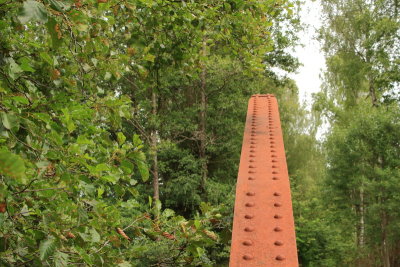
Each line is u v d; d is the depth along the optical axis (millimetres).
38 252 2365
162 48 5215
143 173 2734
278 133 3562
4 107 2045
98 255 2768
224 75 21938
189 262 3373
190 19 4699
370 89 29062
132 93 20469
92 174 2318
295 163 35812
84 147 2584
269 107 4359
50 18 2004
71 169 2350
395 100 26641
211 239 3113
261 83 27234
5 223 2279
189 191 22391
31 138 2293
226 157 25672
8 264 2307
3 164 1070
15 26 2713
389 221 22984
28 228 2352
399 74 25484
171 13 4668
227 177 25672
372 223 22781
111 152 2842
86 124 2920
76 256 2713
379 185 21719
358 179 23094
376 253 24906
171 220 3369
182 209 24734
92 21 3199
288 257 1955
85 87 3562
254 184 2584
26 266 2551
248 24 4898
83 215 2350
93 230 2576
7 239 2316
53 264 2418
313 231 22766
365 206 25062
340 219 24766
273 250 1993
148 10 4641
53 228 2311
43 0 1889
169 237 3221
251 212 2283
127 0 3691
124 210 11625
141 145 2771
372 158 24016
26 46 3133
